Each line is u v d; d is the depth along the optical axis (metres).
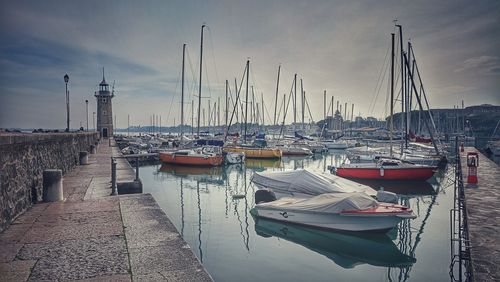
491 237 8.38
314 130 79.19
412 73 38.03
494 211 11.03
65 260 5.65
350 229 11.99
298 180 15.66
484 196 13.63
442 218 15.42
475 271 6.46
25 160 9.27
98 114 82.81
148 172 31.77
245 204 17.94
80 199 10.61
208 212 16.05
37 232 7.12
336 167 26.95
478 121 110.56
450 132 88.31
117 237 6.84
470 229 9.05
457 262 9.84
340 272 9.30
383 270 9.52
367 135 79.38
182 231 12.89
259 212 14.02
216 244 11.41
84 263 5.54
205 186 24.16
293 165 39.69
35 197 10.20
